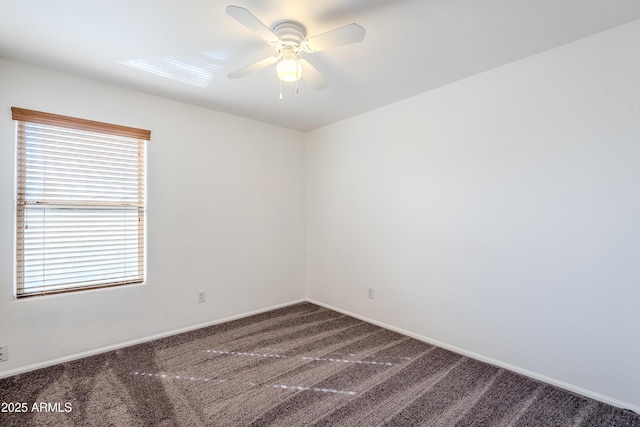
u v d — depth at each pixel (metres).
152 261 2.87
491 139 2.43
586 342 2.01
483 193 2.48
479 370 2.34
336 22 1.82
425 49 2.12
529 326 2.25
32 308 2.31
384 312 3.22
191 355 2.57
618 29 1.88
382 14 1.75
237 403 1.94
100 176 2.62
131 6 1.65
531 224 2.23
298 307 3.88
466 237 2.59
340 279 3.70
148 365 2.39
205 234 3.21
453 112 2.66
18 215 2.29
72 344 2.47
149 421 1.76
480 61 2.30
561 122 2.10
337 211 3.73
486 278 2.47
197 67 2.35
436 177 2.78
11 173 2.24
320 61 2.29
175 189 3.01
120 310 2.70
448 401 1.96
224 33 1.91
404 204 3.04
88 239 2.57
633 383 1.85
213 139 3.27
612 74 1.90
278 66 1.84
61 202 2.45
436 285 2.79
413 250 2.97
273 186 3.80
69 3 1.62
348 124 3.58
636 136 1.83
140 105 2.79
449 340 2.70
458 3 1.65
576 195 2.04
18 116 2.24
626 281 1.87
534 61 2.21
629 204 1.86
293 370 2.34
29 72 2.30
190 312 3.11
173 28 1.86
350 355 2.59
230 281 3.41
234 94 2.86
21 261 2.31
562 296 2.10
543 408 1.89
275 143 3.83
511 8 1.70
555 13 1.75
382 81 2.63
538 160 2.20
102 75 2.47
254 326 3.22
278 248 3.85
